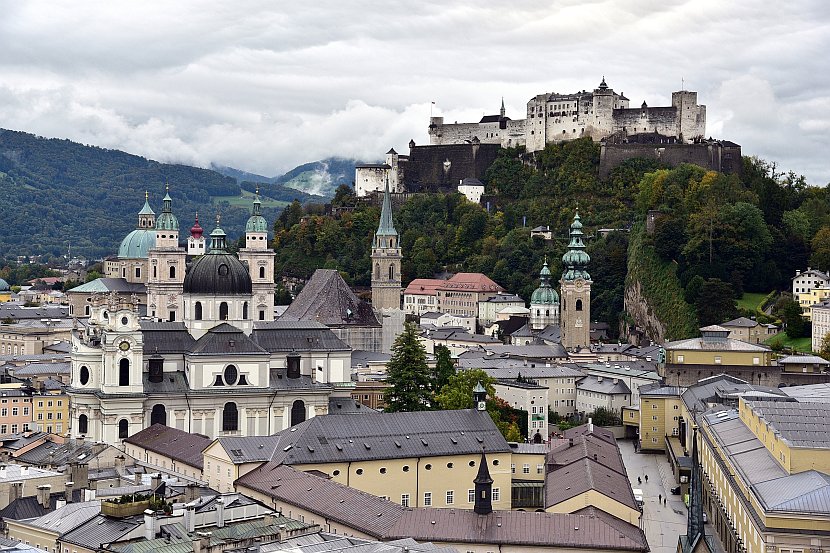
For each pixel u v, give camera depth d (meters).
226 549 180.00
